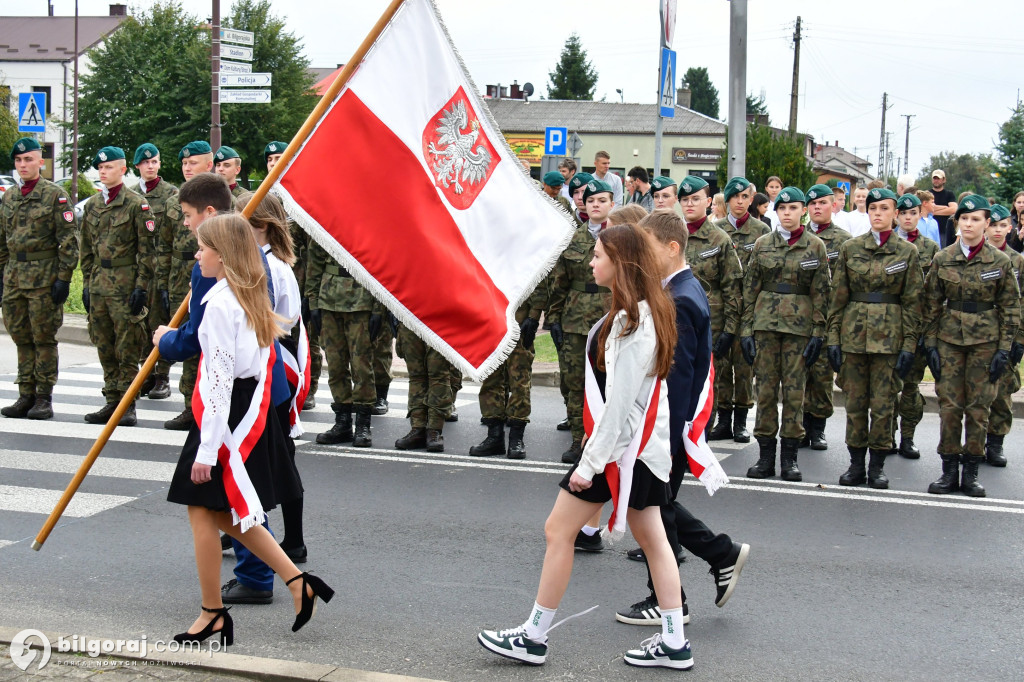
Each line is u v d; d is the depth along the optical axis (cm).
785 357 776
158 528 616
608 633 472
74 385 1128
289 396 493
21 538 592
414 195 521
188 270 905
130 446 828
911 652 457
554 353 1363
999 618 500
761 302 786
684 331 427
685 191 825
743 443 916
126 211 905
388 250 519
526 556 579
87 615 480
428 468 786
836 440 929
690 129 6062
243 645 447
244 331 416
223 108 4700
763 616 498
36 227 905
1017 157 2677
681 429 427
